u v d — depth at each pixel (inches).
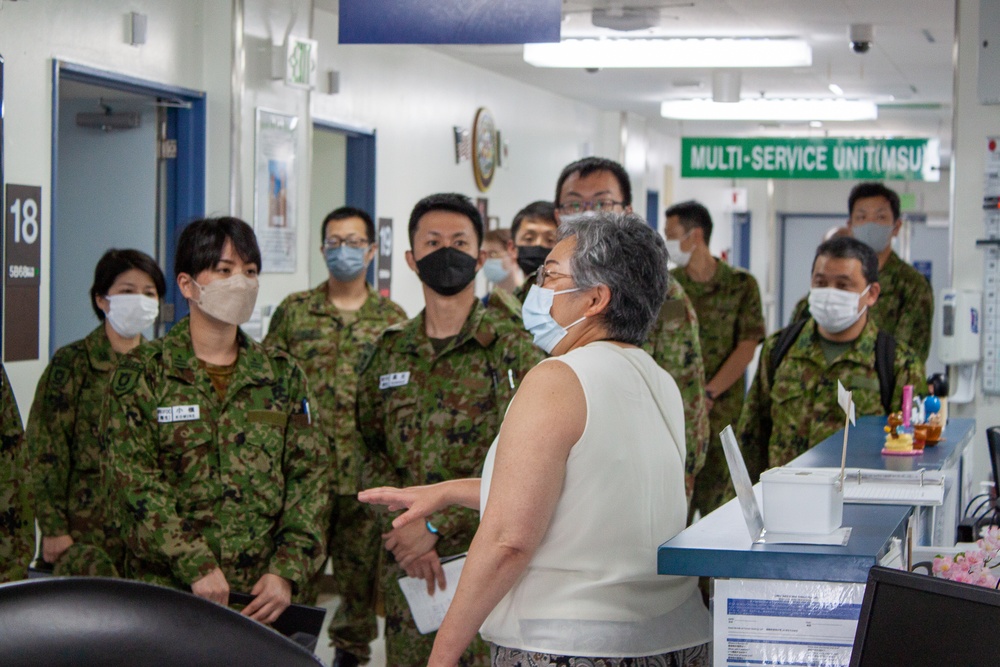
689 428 122.1
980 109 192.7
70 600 37.2
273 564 113.3
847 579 67.7
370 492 90.0
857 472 98.7
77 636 36.5
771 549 69.5
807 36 291.7
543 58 281.1
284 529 115.7
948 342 193.8
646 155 511.8
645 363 78.1
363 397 128.6
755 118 382.9
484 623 76.9
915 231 672.4
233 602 109.6
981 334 194.2
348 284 193.8
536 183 406.3
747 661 70.3
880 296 205.5
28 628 36.0
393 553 124.1
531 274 169.0
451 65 333.7
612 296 77.1
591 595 72.9
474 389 124.0
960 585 57.7
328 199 291.9
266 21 228.2
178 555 107.0
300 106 243.6
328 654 190.9
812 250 724.0
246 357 116.9
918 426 119.3
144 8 200.5
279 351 120.0
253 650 38.4
